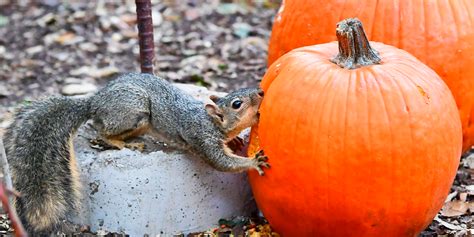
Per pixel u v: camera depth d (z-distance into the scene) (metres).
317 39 2.29
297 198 2.04
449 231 2.19
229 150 2.13
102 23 3.32
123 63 3.02
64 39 3.21
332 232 2.06
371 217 2.03
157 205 2.15
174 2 3.57
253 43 3.11
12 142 2.17
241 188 2.21
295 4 2.34
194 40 3.16
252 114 2.10
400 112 2.00
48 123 2.17
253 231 2.18
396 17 2.24
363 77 2.02
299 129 2.02
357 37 2.04
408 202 2.02
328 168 2.00
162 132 2.18
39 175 2.13
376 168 2.00
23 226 2.10
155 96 2.17
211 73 2.91
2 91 2.86
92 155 2.15
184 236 2.18
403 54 2.09
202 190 2.17
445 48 2.24
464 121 2.30
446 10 2.25
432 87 2.04
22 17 3.46
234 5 3.53
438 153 2.02
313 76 2.04
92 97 2.19
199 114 2.13
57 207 2.12
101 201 2.15
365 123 1.99
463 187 2.32
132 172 2.14
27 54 3.09
